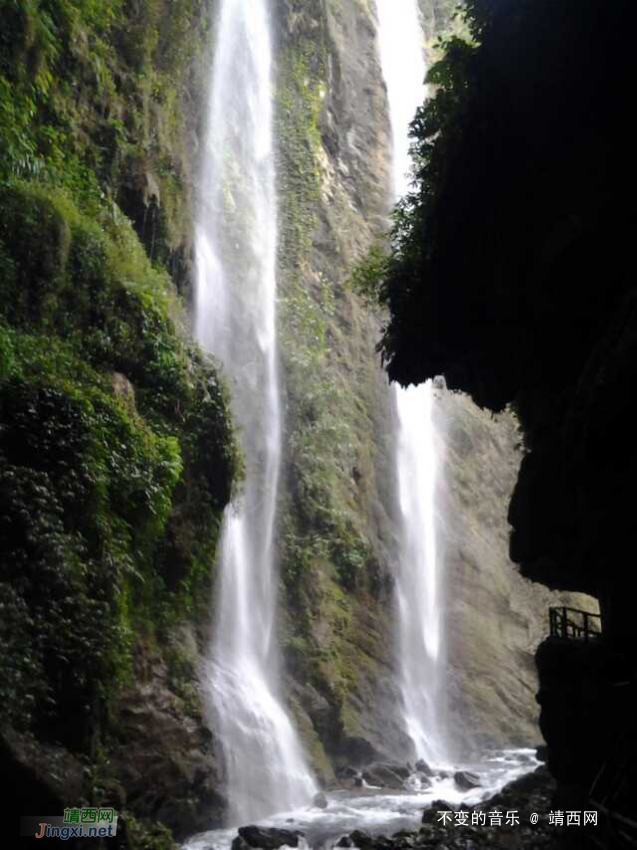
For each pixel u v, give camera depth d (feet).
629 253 34.53
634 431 30.76
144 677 43.45
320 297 91.97
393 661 78.38
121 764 38.63
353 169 109.50
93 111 54.13
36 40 46.16
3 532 34.47
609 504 33.78
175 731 43.29
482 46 36.47
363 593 79.46
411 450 100.83
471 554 102.17
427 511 99.14
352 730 66.49
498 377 48.32
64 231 44.16
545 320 39.17
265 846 40.96
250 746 51.90
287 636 66.39
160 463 44.55
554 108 35.45
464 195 40.78
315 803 52.65
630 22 31.45
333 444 81.92
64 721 34.09
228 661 56.95
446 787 61.46
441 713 82.12
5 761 29.68
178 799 42.42
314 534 74.33
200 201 72.38
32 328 41.93
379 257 52.54
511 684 92.48
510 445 122.42
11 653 32.40
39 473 36.35
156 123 61.57
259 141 89.71
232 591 60.34
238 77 85.56
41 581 34.86
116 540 39.96
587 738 38.75
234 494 56.13
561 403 40.70
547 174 37.68
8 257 41.22
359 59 120.26
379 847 41.01
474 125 38.06
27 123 45.47
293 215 92.02
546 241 37.22
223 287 73.15
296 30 99.81
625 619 36.32
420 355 49.85
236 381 70.23
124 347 47.52
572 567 44.29
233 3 85.15
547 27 33.17
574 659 40.65
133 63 59.98
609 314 36.35
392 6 133.08
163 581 48.32
